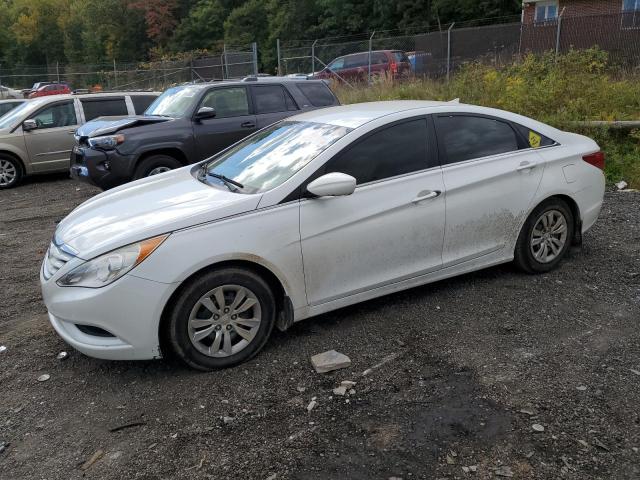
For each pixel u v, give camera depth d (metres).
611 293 4.44
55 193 10.23
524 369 3.42
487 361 3.53
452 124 4.38
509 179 4.47
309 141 4.15
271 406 3.18
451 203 4.21
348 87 17.86
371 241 3.93
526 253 4.72
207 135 8.55
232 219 3.53
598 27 15.18
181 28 61.94
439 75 16.78
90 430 3.07
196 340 3.48
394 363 3.56
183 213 3.54
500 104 10.82
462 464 2.66
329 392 3.29
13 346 4.09
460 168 4.30
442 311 4.24
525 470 2.60
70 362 3.82
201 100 8.66
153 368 3.65
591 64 11.91
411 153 4.16
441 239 4.23
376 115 4.21
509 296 4.45
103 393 3.42
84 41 73.06
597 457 2.66
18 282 5.46
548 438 2.80
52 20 80.31
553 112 9.88
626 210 6.62
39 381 3.60
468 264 4.44
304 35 48.81
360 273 3.95
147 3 62.59
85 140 8.35
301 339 3.92
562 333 3.85
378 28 43.12
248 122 8.86
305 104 9.41
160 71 28.75
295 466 2.70
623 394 3.13
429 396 3.20
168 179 4.60
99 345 3.37
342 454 2.76
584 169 4.89
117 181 8.08
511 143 4.61
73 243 3.58
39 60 81.75
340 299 3.93
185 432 3.00
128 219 3.65
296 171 3.83
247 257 3.51
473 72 13.72
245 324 3.62
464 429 2.90
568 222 4.88
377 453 2.76
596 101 10.02
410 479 2.58
